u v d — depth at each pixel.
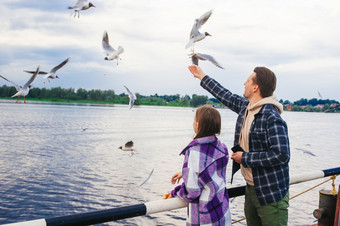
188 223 2.19
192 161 2.15
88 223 1.92
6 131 53.38
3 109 141.75
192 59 3.24
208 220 2.13
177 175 2.58
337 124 149.00
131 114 157.12
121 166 28.83
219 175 2.25
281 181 2.53
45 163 28.70
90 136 52.69
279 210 2.53
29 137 47.00
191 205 2.19
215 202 2.16
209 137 2.27
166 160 33.19
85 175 24.78
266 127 2.51
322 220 3.87
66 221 1.84
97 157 33.00
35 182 22.16
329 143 57.00
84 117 110.75
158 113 188.88
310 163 35.00
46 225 1.77
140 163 30.70
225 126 90.50
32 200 18.33
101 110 187.62
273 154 2.40
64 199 18.78
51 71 4.39
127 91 7.29
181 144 47.00
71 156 32.94
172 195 2.37
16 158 30.27
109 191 20.70
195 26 3.12
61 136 50.81
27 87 4.39
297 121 152.25
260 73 2.61
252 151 2.61
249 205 2.79
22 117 95.38
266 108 2.57
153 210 2.16
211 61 3.04
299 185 23.64
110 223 15.05
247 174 2.72
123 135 56.34
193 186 2.10
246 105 2.87
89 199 18.95
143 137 54.72
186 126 88.94
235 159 2.55
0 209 16.58
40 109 161.12
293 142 54.84
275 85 2.65
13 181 22.12
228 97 3.07
